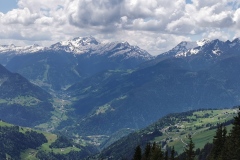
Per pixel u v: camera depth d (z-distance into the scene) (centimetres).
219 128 14488
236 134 12306
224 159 12450
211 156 13900
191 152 13975
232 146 12250
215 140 14175
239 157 11912
